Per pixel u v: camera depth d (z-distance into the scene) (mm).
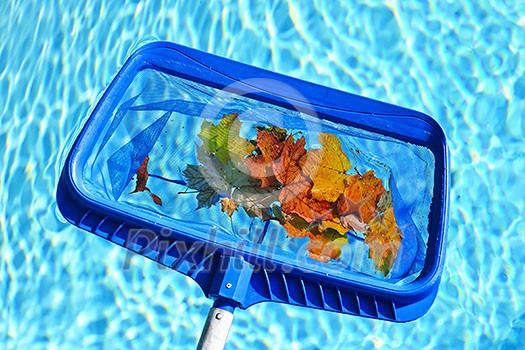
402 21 1435
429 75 1403
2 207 1302
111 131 1223
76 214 1143
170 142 1249
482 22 1436
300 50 1410
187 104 1268
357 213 1223
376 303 1143
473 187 1328
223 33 1414
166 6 1422
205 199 1223
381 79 1398
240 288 1118
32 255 1269
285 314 1246
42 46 1400
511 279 1272
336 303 1141
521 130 1365
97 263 1262
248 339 1234
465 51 1419
